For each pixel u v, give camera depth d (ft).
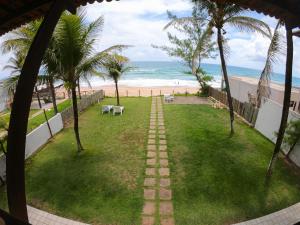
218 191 23.79
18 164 11.26
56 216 20.63
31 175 27.61
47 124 37.99
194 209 21.27
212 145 35.06
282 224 19.21
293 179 26.09
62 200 22.88
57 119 41.81
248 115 45.47
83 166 29.37
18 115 10.83
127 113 54.65
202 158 30.86
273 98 47.70
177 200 22.53
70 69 29.32
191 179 25.96
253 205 21.66
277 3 12.78
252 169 28.09
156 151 33.24
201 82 79.15
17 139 11.05
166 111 56.08
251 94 52.65
